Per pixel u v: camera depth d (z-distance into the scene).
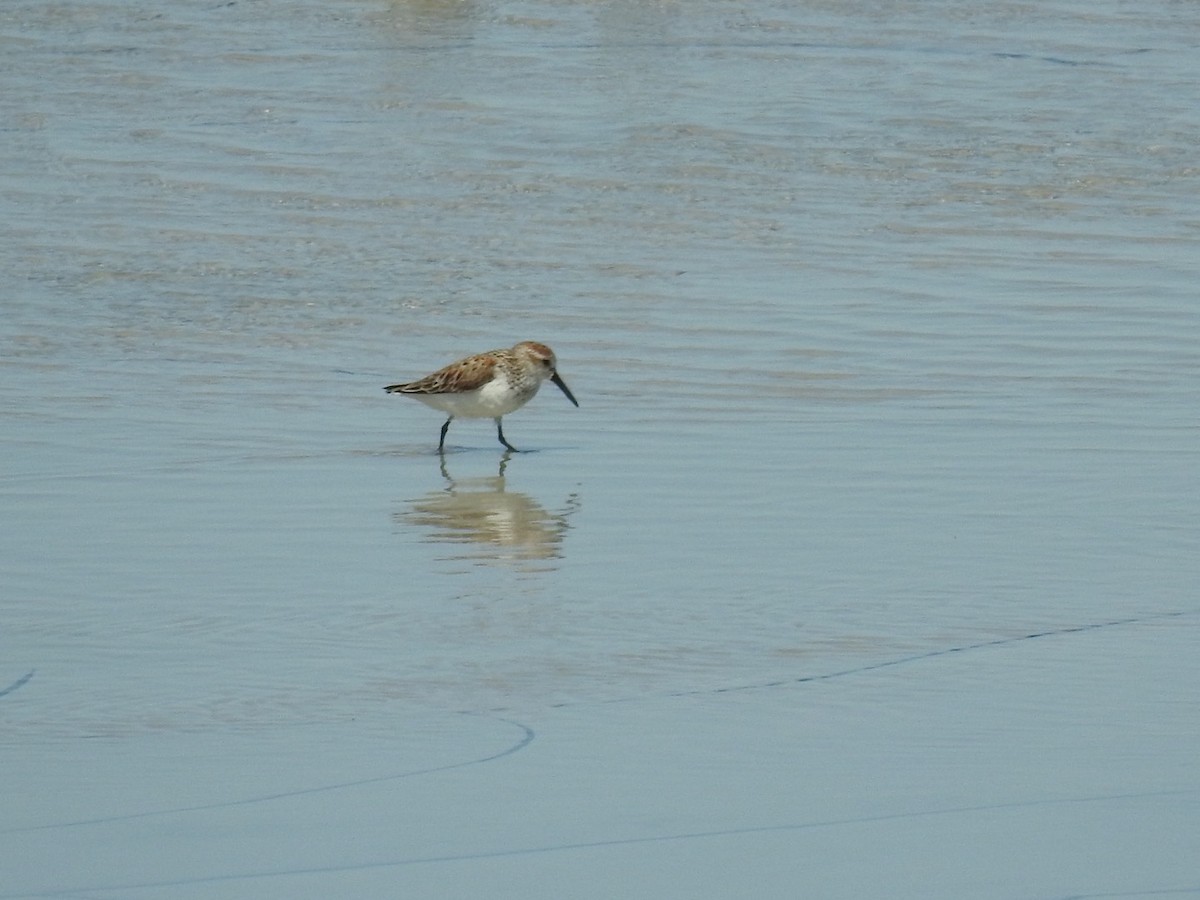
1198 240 22.41
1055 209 23.69
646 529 13.89
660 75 29.88
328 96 29.20
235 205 24.23
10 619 12.02
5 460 15.66
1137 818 8.75
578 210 23.86
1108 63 30.25
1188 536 13.47
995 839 8.55
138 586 12.66
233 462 15.74
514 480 15.26
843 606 12.11
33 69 30.75
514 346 17.34
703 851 8.47
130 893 8.09
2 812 8.98
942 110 27.86
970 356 18.44
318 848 8.53
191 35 32.56
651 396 17.52
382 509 14.50
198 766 9.58
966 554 13.15
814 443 16.03
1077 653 11.16
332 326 19.75
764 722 10.11
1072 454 15.55
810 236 22.72
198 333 19.50
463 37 32.25
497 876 8.23
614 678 10.88
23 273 21.45
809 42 31.73
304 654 11.36
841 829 8.67
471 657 11.27
